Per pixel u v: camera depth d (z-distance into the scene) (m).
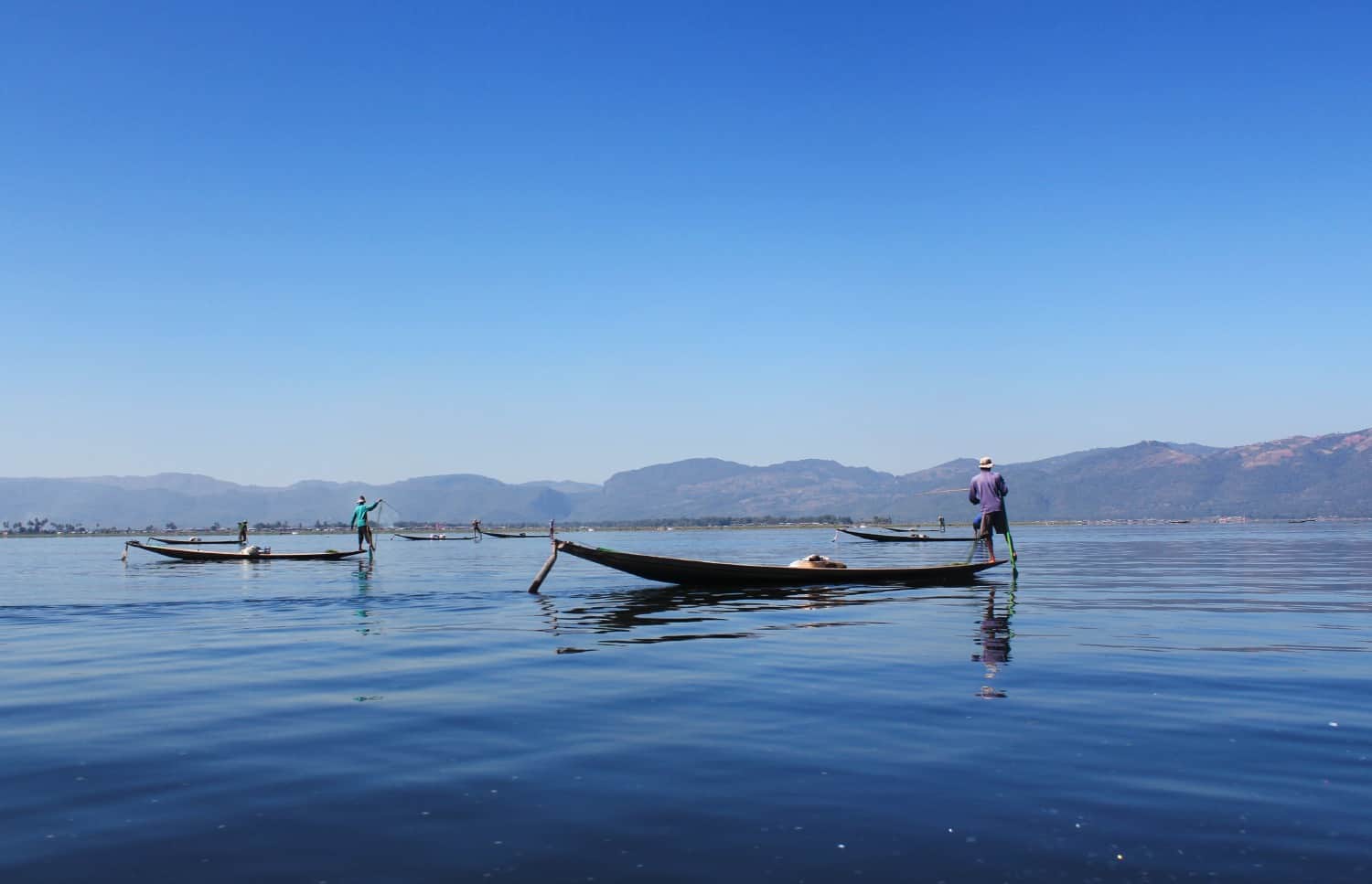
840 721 7.05
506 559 40.62
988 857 4.34
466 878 4.14
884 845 4.50
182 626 13.73
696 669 9.39
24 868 4.26
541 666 9.69
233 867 4.28
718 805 5.09
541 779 5.61
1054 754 6.07
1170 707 7.49
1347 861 4.25
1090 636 11.76
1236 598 17.42
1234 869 4.16
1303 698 7.83
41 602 18.14
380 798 5.27
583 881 4.09
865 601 16.77
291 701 7.98
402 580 24.55
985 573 25.91
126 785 5.55
